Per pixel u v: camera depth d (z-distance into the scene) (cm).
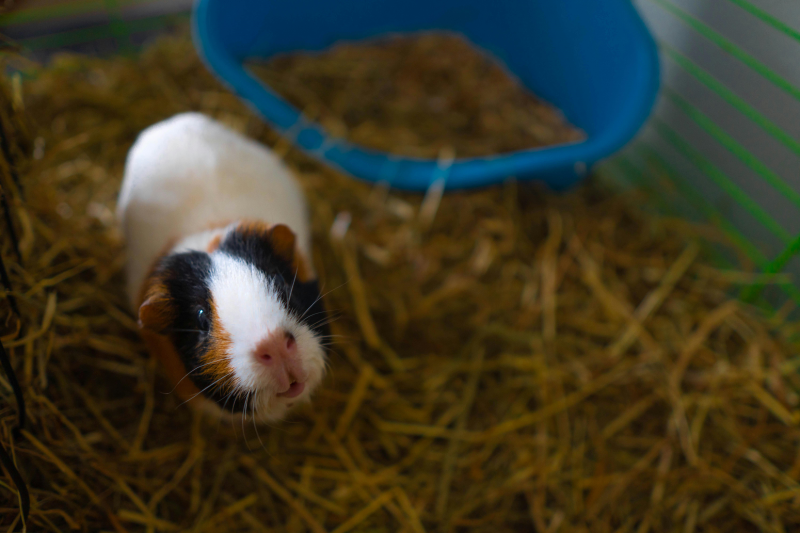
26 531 35
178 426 42
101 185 52
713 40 48
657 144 60
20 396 35
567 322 49
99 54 67
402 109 66
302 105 65
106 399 41
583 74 59
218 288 33
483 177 52
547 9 62
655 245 54
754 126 49
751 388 46
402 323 49
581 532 41
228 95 63
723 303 50
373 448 44
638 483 43
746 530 42
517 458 44
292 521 41
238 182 42
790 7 45
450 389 46
